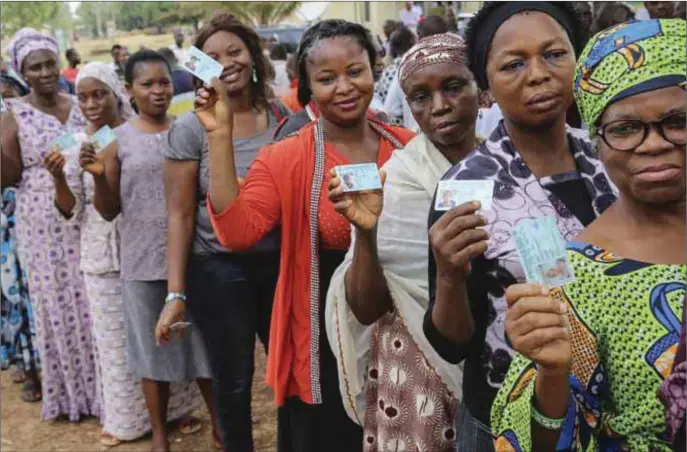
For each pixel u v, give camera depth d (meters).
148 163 3.76
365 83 2.71
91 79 4.18
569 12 1.90
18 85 5.32
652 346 1.34
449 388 2.25
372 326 2.43
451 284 1.77
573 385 1.42
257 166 2.73
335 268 2.75
